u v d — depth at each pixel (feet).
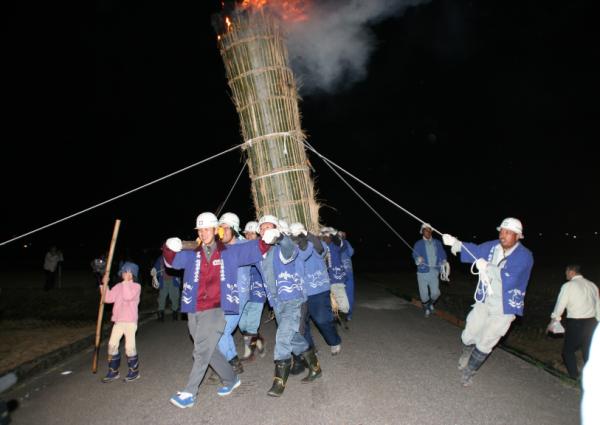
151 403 17.38
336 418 15.33
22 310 41.60
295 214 22.36
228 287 16.78
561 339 25.95
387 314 34.60
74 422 15.92
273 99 22.45
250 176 23.17
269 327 31.58
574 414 15.29
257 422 15.26
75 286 57.93
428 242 33.27
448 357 22.27
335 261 27.07
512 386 18.01
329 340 21.93
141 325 34.71
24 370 21.91
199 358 16.49
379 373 19.90
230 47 22.97
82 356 25.68
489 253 18.40
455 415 15.29
